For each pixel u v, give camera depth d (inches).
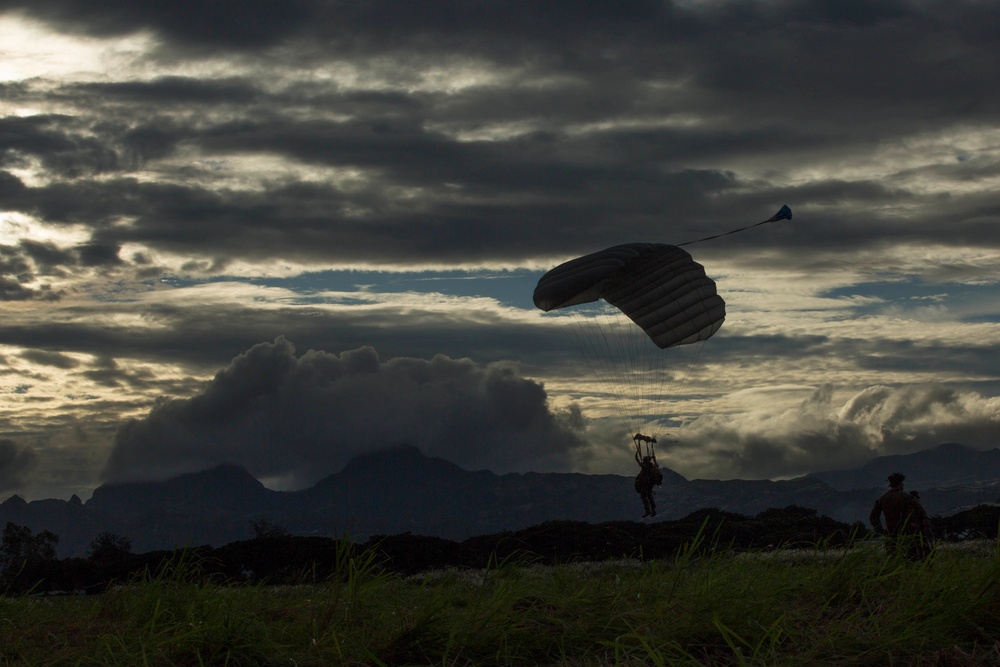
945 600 365.7
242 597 439.2
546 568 525.3
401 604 411.2
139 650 359.9
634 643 358.9
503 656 354.0
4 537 2522.1
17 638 397.1
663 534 1422.2
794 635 357.7
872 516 639.1
